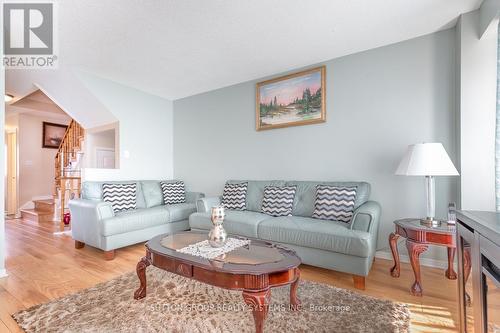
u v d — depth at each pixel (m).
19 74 3.68
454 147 2.49
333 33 2.58
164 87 4.18
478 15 2.21
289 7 2.16
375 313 1.71
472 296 1.20
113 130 4.45
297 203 3.04
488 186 2.19
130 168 4.16
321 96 3.21
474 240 1.17
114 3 2.10
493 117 2.18
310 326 1.58
